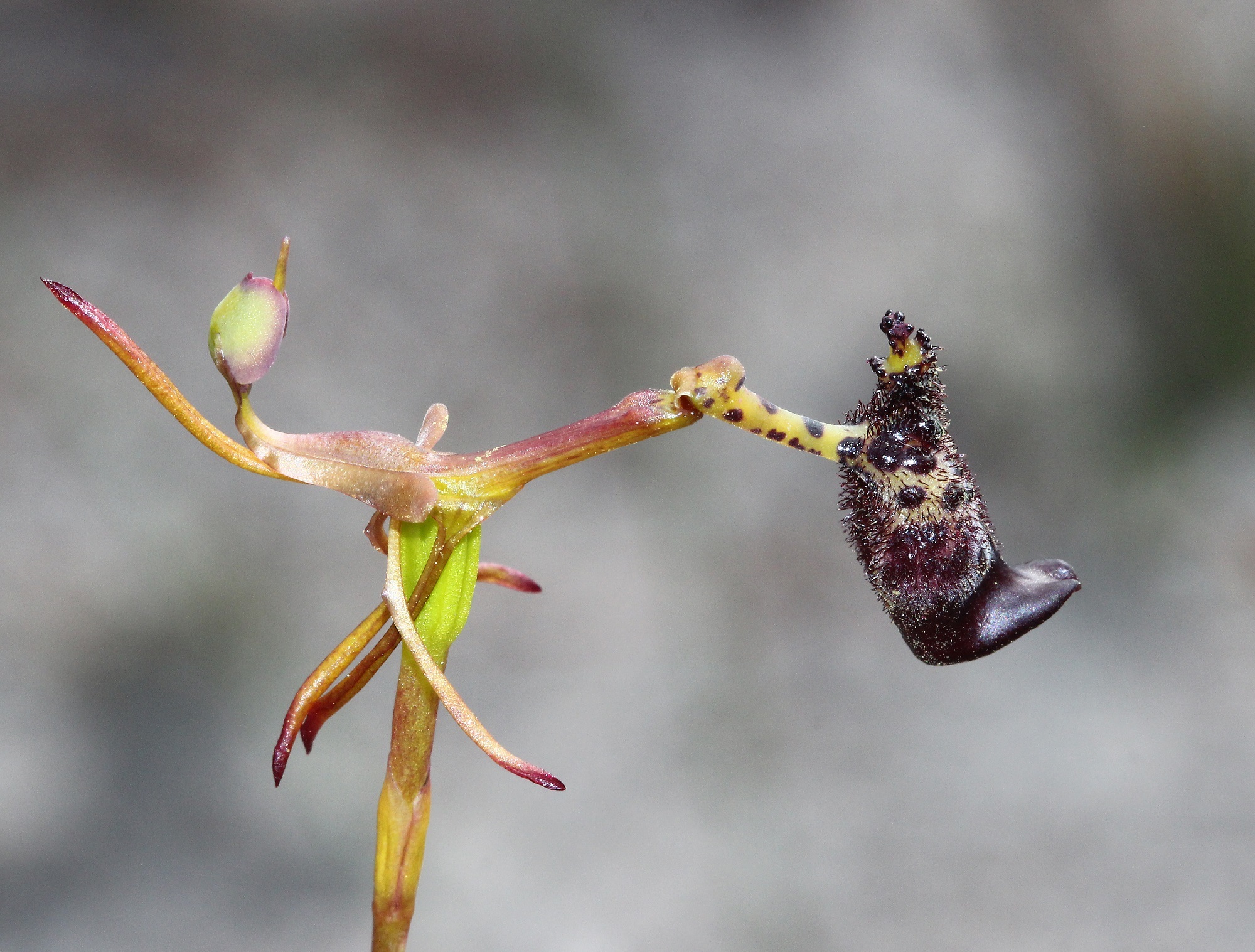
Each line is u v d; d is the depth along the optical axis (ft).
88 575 0.82
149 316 1.00
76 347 0.96
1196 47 1.25
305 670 0.80
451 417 1.01
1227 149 1.23
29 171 1.10
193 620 0.81
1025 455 1.10
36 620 0.78
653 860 0.71
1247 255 1.22
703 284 1.18
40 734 0.72
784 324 1.15
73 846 0.65
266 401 0.97
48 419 0.91
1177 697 0.87
